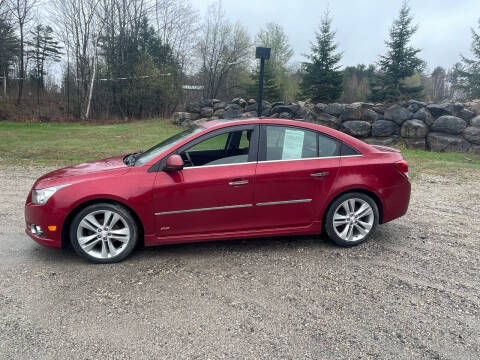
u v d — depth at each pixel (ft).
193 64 121.60
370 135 43.73
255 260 13.07
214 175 12.78
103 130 61.21
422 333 9.00
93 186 12.17
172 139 14.76
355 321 9.47
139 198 12.31
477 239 15.25
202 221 12.98
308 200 13.58
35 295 10.52
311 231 13.98
